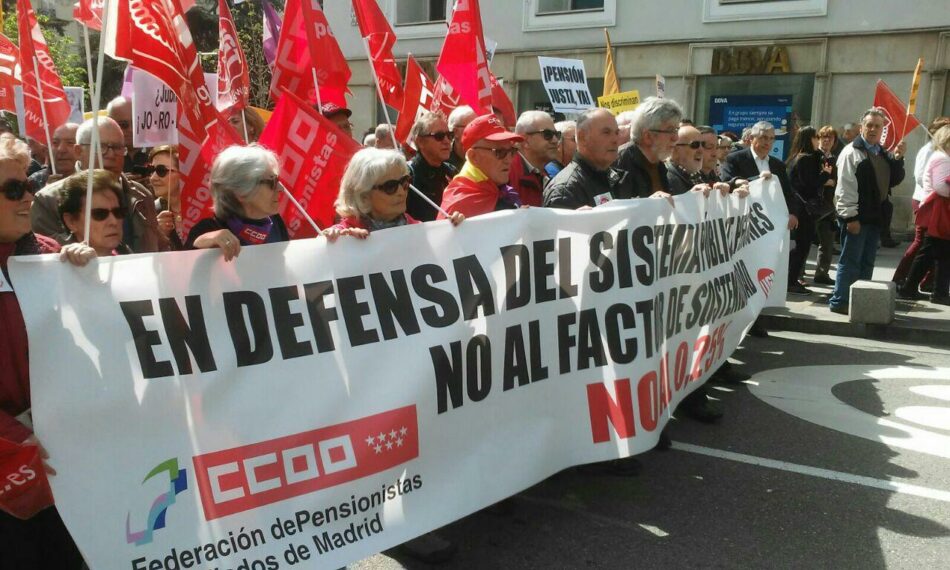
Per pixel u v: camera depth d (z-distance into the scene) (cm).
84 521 220
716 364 480
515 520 362
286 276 266
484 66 518
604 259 354
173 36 332
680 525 355
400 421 282
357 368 275
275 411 256
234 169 277
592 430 346
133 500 228
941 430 475
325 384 268
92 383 224
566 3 1669
